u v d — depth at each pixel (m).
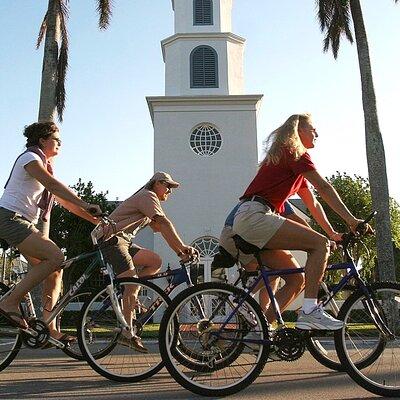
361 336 4.00
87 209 4.33
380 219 15.47
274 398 3.75
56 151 4.79
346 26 17.19
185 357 3.92
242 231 4.04
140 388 4.13
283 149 4.12
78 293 4.68
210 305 4.01
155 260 5.40
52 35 15.33
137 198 5.22
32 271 4.27
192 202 25.23
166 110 26.20
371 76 16.48
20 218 4.31
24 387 4.17
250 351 3.93
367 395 3.85
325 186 4.05
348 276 4.10
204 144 26.16
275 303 4.09
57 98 16.86
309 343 4.81
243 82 27.69
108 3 16.34
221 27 27.77
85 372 4.88
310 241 3.93
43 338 4.38
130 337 4.45
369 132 16.06
